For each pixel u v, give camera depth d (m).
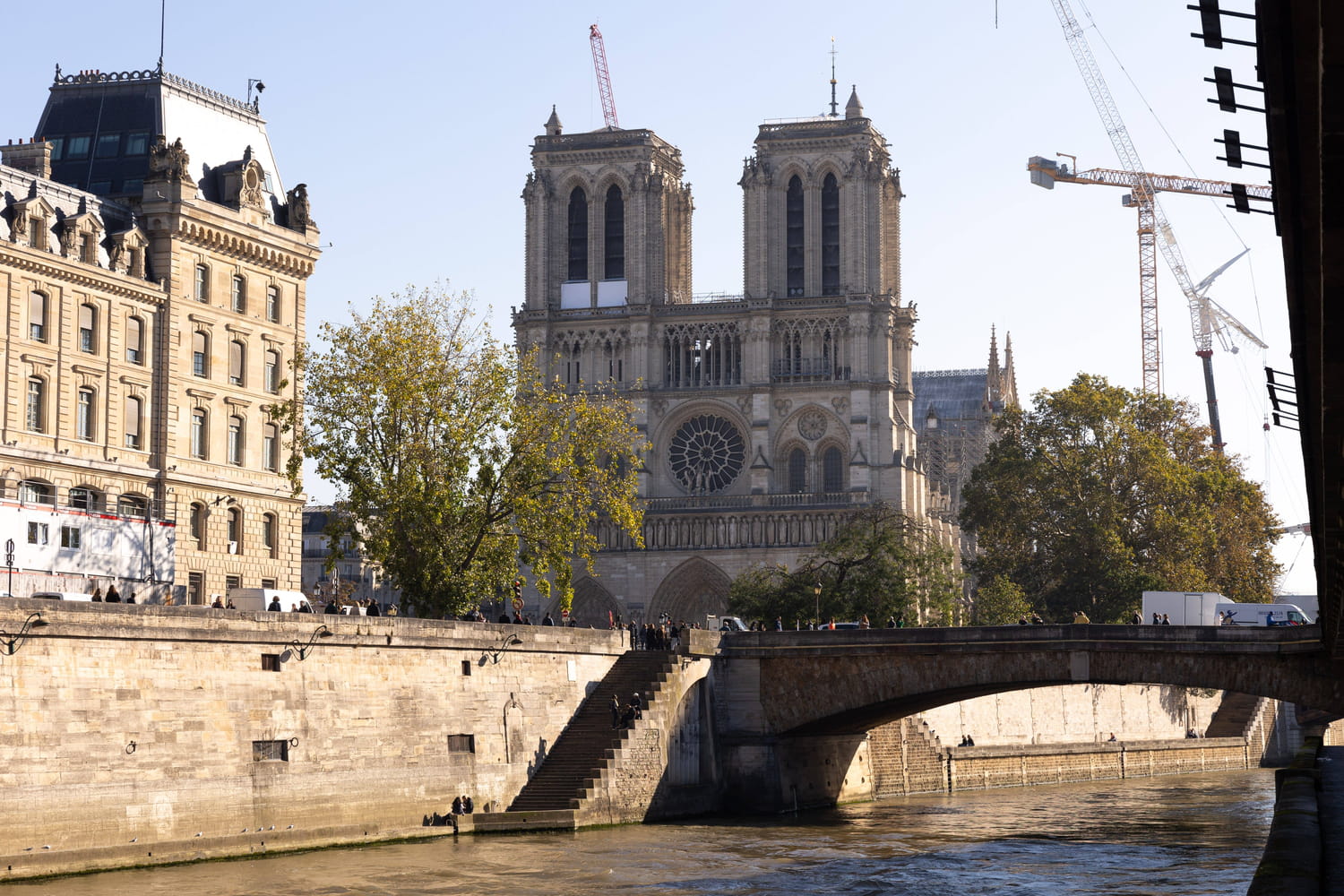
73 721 61.44
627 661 94.75
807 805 100.56
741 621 149.00
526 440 97.75
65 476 96.75
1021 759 122.25
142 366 103.69
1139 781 127.06
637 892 62.19
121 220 105.50
